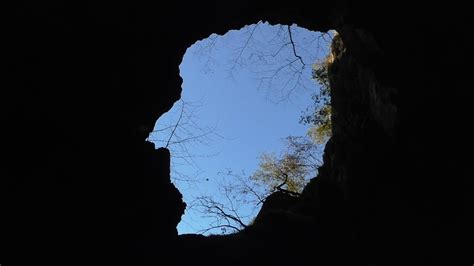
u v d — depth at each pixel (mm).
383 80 14664
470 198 13789
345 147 17438
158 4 13344
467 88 13008
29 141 9695
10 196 9297
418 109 13828
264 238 16188
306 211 17797
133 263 12406
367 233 15672
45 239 10086
